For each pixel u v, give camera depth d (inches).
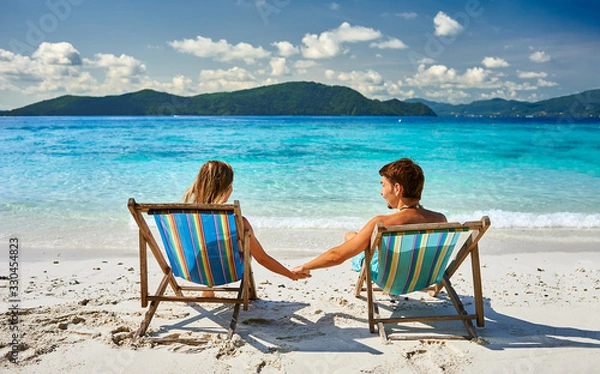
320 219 302.0
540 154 712.4
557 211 333.1
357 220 300.8
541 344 125.2
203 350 119.3
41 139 894.4
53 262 210.8
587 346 124.0
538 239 264.4
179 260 136.4
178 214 122.6
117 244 246.8
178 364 111.8
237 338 126.1
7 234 262.5
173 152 682.2
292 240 259.6
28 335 124.4
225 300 132.5
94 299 156.9
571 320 143.3
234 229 126.6
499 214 317.7
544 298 165.2
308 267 138.6
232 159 605.9
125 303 153.9
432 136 1111.6
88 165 536.4
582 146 853.2
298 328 136.6
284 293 170.9
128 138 940.6
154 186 408.2
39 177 448.1
